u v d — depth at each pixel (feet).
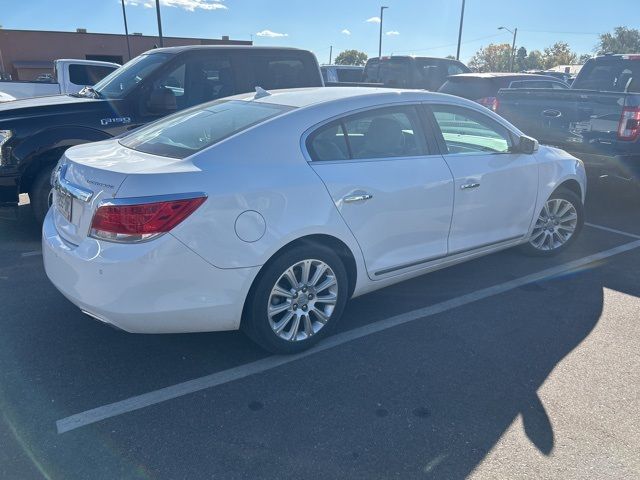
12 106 18.22
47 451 8.76
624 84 29.55
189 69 20.51
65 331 12.48
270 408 9.90
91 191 9.98
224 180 10.09
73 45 144.15
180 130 12.14
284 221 10.61
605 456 8.75
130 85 19.57
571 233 17.78
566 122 22.66
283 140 11.11
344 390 10.46
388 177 12.21
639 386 10.64
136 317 9.75
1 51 138.00
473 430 9.35
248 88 21.93
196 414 9.71
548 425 9.49
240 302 10.49
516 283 15.58
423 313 13.69
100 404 9.96
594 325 13.15
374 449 8.88
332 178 11.32
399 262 12.91
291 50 22.99
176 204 9.55
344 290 12.01
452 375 10.98
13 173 17.44
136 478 8.23
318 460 8.63
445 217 13.55
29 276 15.44
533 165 15.74
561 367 11.31
